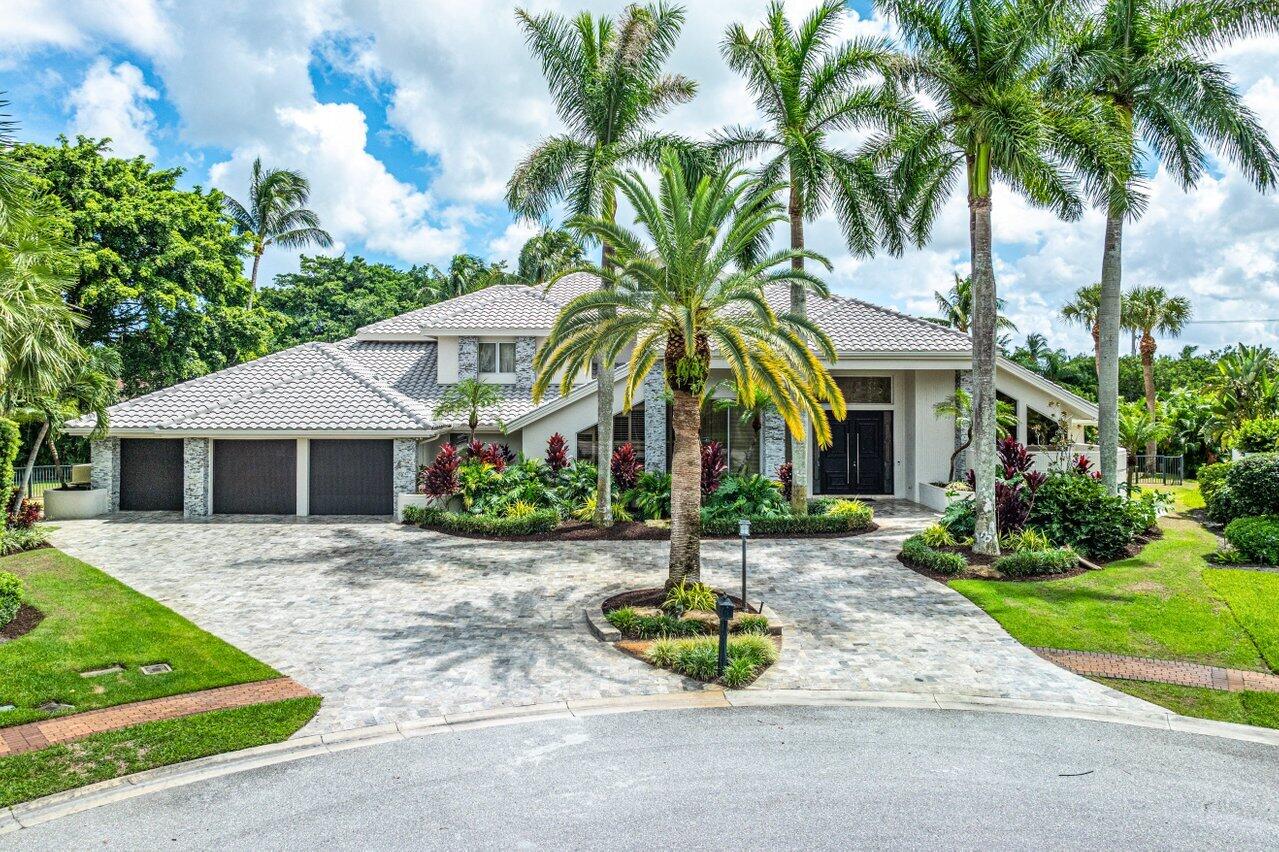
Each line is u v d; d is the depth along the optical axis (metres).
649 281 12.32
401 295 57.44
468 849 5.85
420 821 6.26
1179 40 18.02
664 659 9.93
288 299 51.22
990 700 8.87
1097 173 14.58
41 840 6.00
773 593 13.29
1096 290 42.94
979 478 15.54
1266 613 11.48
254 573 14.82
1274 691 9.02
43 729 7.92
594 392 22.94
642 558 15.88
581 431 23.06
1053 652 10.41
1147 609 11.98
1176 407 36.84
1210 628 11.07
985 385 15.45
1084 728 8.13
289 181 45.69
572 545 17.25
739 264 19.05
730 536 18.11
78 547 17.38
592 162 17.84
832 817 6.31
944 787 6.84
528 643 10.73
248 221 45.38
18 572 14.67
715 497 19.34
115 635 10.82
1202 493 21.11
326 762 7.32
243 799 6.62
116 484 22.66
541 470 21.03
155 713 8.35
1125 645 10.59
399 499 20.81
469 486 20.06
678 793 6.72
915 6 15.27
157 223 29.59
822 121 18.30
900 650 10.51
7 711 8.22
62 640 10.54
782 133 18.16
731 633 10.95
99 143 30.11
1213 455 35.34
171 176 33.19
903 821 6.25
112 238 28.98
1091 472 20.34
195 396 22.88
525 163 18.38
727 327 12.47
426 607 12.47
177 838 6.02
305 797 6.66
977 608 12.38
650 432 22.83
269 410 21.78
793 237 18.73
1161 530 18.53
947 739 7.85
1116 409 18.53
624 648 10.52
